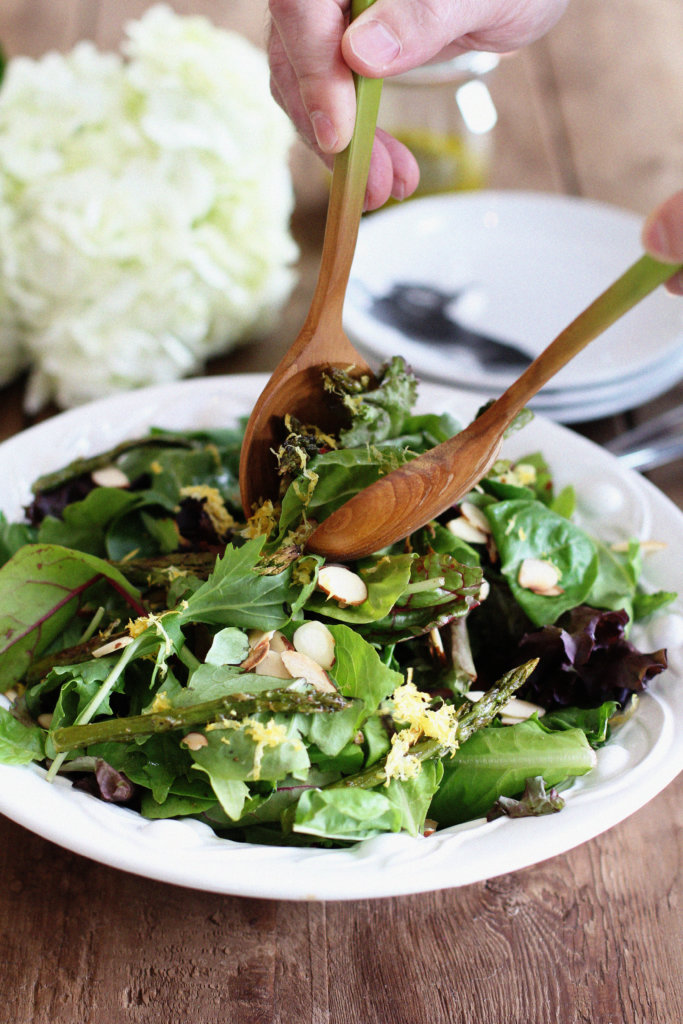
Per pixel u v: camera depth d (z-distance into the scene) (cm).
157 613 66
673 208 54
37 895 63
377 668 61
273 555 63
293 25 61
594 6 159
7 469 75
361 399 66
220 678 62
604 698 66
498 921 63
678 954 62
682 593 70
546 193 119
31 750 61
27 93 91
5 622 66
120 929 62
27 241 87
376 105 62
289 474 65
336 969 61
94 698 61
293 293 104
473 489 70
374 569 64
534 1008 60
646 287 56
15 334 91
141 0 144
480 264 100
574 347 58
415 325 94
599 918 63
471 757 63
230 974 60
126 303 88
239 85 92
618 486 75
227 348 96
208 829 60
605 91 140
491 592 69
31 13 137
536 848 58
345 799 59
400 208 103
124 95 91
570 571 69
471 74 103
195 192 88
